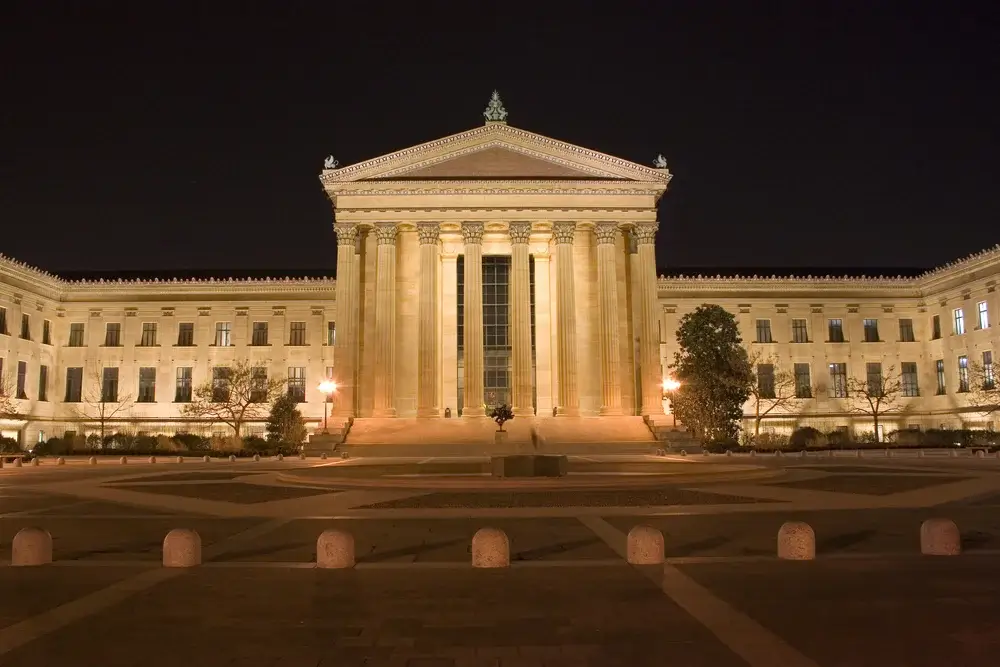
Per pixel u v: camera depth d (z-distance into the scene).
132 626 9.49
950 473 34.28
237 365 74.25
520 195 62.25
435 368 60.66
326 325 78.81
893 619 9.59
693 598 10.73
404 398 63.84
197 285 79.44
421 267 61.62
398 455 53.09
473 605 10.45
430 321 60.88
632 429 57.28
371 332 62.50
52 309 78.31
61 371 78.56
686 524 18.31
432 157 63.41
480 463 37.91
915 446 60.62
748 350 77.94
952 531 13.88
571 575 12.33
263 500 24.84
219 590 11.41
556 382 64.81
